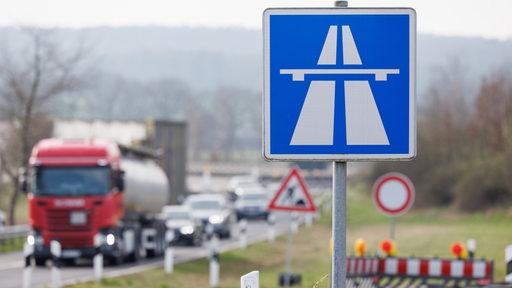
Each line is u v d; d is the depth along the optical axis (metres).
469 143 137.25
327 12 16.34
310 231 123.88
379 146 16.39
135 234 90.00
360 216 124.62
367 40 16.36
